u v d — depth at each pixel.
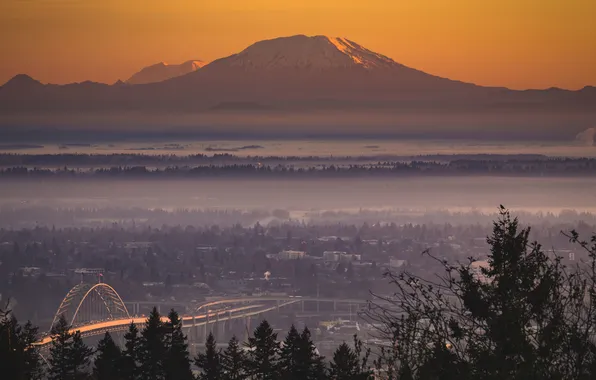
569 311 46.41
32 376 129.38
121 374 137.38
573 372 45.53
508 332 46.88
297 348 126.00
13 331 115.94
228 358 131.62
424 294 50.44
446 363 47.97
